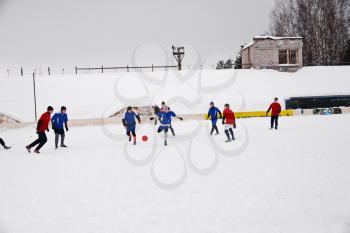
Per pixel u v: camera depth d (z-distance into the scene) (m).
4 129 24.02
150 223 4.65
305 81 33.75
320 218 4.70
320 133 14.16
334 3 49.12
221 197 5.75
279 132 15.16
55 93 30.84
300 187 6.20
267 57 36.41
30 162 9.70
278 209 5.09
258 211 5.03
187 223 4.62
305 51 51.81
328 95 28.86
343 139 12.15
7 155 11.22
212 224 4.57
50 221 4.82
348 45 49.50
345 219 4.64
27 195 6.19
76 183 7.00
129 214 5.03
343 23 49.22
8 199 5.96
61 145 13.07
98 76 34.53
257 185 6.42
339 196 5.62
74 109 28.12
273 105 16.34
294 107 28.45
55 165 9.13
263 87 32.09
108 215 5.00
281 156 9.34
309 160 8.62
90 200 5.77
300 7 51.94
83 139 16.02
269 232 4.27
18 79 33.50
